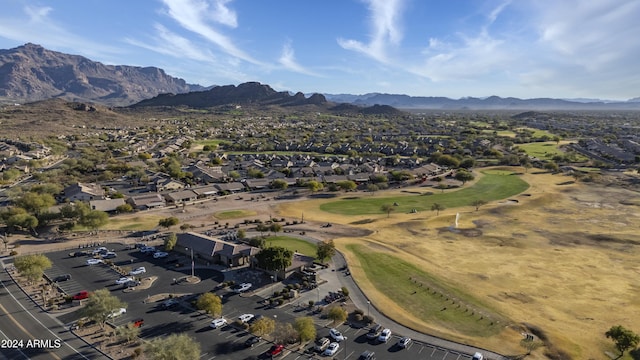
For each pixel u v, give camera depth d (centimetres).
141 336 7375
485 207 17188
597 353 7169
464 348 7219
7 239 12244
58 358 6644
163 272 10275
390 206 16250
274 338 7369
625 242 12962
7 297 8688
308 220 15162
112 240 12594
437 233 13825
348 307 8644
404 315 8338
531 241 13075
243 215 15712
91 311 7362
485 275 10438
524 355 7031
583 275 10519
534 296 9331
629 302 9100
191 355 6272
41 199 14488
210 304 7850
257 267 10606
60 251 11519
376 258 11306
